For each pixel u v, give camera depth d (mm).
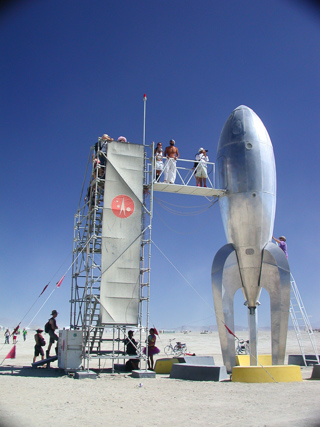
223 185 17891
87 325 16672
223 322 16734
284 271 16891
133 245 16281
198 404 9852
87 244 16375
